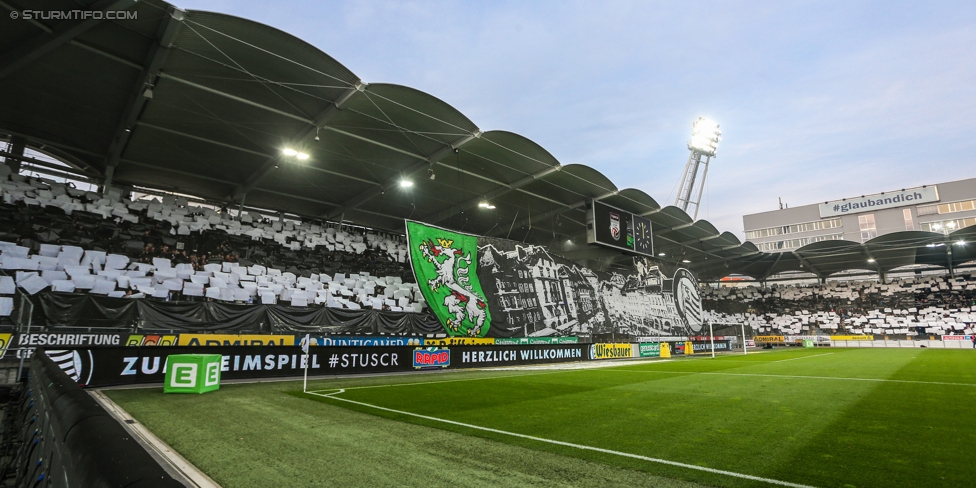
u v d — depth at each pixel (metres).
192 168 20.23
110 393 9.95
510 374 16.30
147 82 12.59
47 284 13.09
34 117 15.81
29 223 15.78
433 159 19.36
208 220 21.00
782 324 50.91
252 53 12.44
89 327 12.16
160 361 11.74
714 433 6.59
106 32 11.47
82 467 1.56
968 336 41.06
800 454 5.46
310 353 14.61
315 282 20.98
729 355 32.09
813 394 10.52
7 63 11.85
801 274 60.12
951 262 45.88
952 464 5.04
